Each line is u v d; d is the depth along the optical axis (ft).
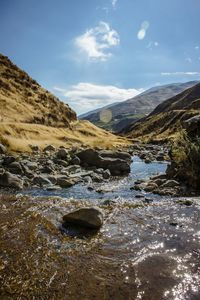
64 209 44.21
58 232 34.71
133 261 27.71
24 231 34.71
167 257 28.37
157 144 312.50
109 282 24.18
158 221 38.63
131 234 34.22
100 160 90.94
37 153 125.29
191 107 540.11
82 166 91.91
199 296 22.17
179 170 63.87
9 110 233.96
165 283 23.94
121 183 69.31
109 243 31.81
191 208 44.27
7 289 23.06
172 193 54.70
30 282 24.02
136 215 41.29
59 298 22.00
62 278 24.67
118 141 287.28
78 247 30.73
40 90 327.47
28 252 29.27
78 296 22.27
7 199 49.93
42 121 249.55
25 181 65.26
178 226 36.58
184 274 25.23
